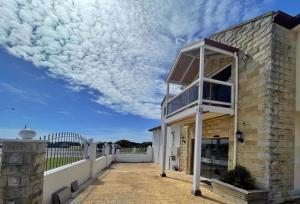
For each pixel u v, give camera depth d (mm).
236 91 9180
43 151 5047
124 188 8977
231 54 9312
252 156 8008
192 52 10820
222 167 10211
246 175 8008
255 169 7789
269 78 7535
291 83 7883
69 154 8523
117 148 23328
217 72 10977
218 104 9078
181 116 10516
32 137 4586
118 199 7258
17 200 4305
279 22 7879
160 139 19984
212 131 10977
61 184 7195
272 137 7348
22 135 4500
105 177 11828
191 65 12172
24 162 4422
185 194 8164
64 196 6902
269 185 7148
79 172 9484
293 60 8023
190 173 13305
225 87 9273
